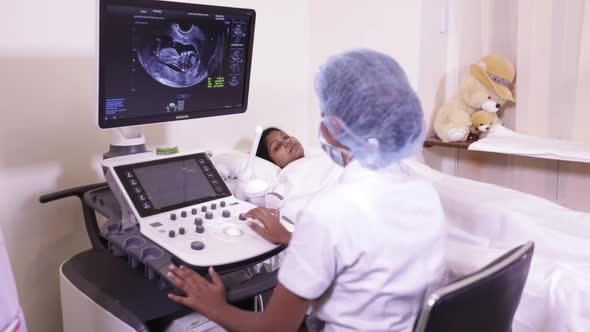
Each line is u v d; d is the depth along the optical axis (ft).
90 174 5.90
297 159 7.14
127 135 4.88
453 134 7.23
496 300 3.17
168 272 3.72
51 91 5.44
